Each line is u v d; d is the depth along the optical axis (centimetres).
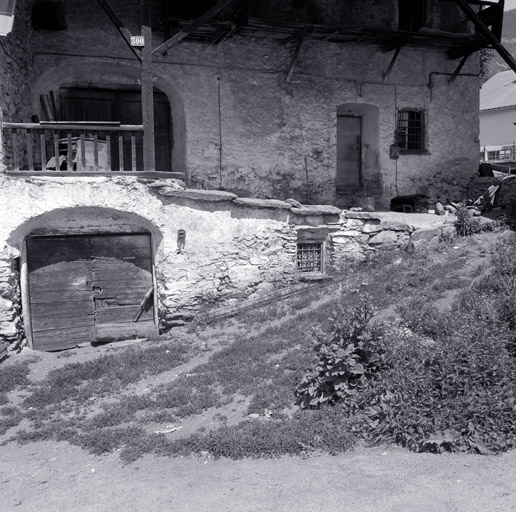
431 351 642
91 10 1174
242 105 1292
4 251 901
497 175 1600
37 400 736
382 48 1366
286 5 1277
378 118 1412
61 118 1284
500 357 613
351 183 1476
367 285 965
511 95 3594
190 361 834
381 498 469
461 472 503
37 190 909
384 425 568
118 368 826
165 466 558
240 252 1042
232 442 572
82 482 540
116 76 1260
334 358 626
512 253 933
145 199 963
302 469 525
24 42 1079
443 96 1476
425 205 1463
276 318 954
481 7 1412
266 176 1322
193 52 1245
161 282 1002
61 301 992
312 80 1342
